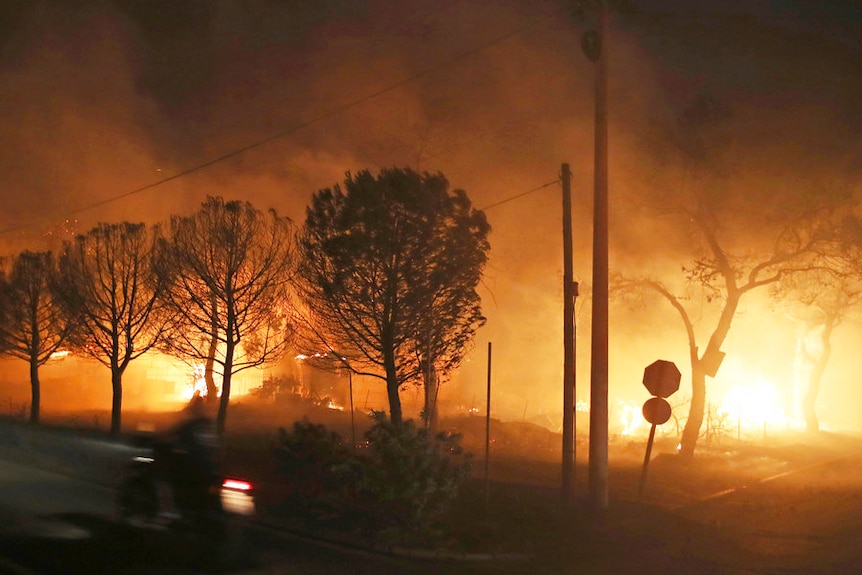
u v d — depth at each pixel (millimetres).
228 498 10102
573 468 15906
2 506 12680
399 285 18062
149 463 10656
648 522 15234
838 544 13633
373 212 17844
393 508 12945
